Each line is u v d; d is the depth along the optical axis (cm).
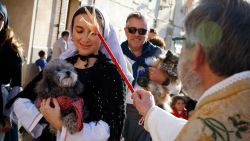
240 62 113
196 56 120
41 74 248
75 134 213
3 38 348
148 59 358
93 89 225
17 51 355
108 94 221
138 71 352
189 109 431
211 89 114
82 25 232
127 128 332
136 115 330
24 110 236
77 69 234
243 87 109
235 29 112
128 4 1510
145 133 329
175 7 1891
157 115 180
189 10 124
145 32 366
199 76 122
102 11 245
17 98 250
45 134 238
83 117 220
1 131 333
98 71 228
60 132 220
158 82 336
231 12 114
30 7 1055
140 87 338
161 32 1805
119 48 252
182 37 130
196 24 118
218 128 104
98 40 234
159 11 1764
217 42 113
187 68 125
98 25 232
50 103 220
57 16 1162
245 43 112
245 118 104
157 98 330
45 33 1120
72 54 249
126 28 371
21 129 321
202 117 108
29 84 248
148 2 1664
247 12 114
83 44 232
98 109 221
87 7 238
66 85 218
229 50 113
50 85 224
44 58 996
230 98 108
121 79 224
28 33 1054
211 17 115
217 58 114
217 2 117
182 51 128
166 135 174
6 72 345
